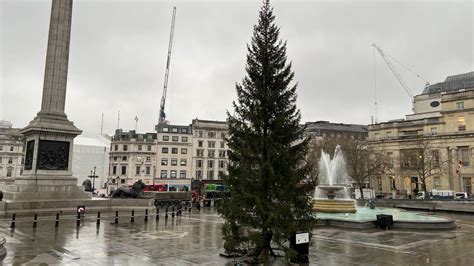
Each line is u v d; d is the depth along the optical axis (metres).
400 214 35.34
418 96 102.50
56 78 36.31
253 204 13.35
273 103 14.28
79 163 89.44
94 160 91.88
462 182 78.50
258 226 13.45
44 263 13.72
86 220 27.31
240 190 13.52
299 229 13.86
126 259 14.80
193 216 33.16
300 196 13.67
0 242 14.66
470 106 79.25
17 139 108.12
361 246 18.83
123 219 28.84
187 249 17.08
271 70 14.58
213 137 104.75
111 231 22.34
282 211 12.95
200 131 104.12
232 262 14.25
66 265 13.53
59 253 15.59
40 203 31.39
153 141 102.44
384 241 20.58
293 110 14.32
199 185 74.06
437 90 103.06
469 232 25.66
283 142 14.24
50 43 36.75
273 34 15.14
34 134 34.25
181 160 102.31
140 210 35.22
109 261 14.39
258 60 14.98
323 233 23.42
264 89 14.67
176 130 103.62
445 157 80.06
